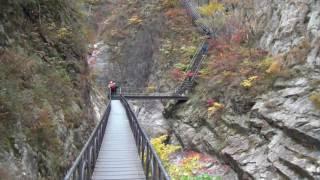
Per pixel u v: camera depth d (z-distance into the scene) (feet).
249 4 102.83
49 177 36.94
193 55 123.44
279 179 57.72
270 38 88.33
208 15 127.13
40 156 36.52
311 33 73.56
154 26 152.56
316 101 60.39
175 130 99.96
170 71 129.08
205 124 88.94
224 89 89.56
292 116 62.44
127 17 170.50
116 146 53.36
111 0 188.85
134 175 39.65
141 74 147.95
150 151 37.04
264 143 66.64
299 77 70.08
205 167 73.92
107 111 70.95
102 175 39.47
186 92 107.65
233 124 78.64
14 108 35.99
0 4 47.62
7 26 47.14
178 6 155.02
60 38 60.59
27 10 54.95
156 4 162.61
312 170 51.80
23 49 47.83
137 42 155.63
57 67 54.70
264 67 82.43
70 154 44.70
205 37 122.31
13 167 31.37
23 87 41.47
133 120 60.75
